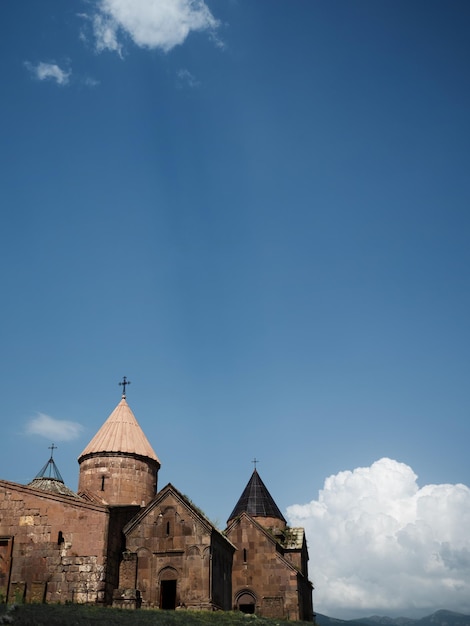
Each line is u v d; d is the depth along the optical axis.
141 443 51.19
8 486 37.06
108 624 26.06
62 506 36.59
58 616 26.53
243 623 31.86
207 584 37.53
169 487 40.19
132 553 38.19
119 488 48.56
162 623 27.73
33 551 35.66
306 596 50.81
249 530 47.03
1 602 31.91
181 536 38.88
